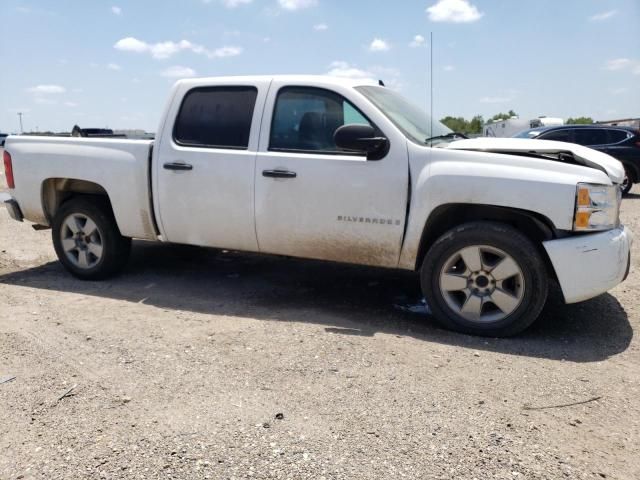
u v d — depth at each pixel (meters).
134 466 2.62
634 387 3.48
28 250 7.30
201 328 4.41
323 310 4.93
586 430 2.96
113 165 5.40
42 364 3.73
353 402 3.21
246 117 4.98
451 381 3.50
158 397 3.27
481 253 4.30
